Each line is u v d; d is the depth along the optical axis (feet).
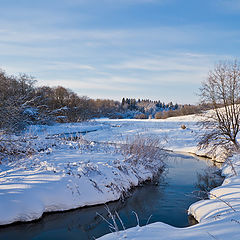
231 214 16.98
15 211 21.42
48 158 33.78
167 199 29.45
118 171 32.71
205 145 53.57
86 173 28.96
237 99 46.65
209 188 33.53
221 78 46.80
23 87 86.43
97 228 21.77
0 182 24.84
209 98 48.06
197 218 22.31
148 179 38.32
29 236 20.12
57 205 24.30
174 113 235.40
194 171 44.68
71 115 145.28
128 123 144.05
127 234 14.65
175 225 22.17
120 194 29.55
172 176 40.96
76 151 40.09
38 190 24.14
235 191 23.90
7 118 40.27
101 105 332.80
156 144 49.11
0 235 20.08
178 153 66.54
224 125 47.73
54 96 146.00
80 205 25.61
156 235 14.19
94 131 106.52
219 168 46.65
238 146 44.96
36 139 44.50
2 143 35.70
